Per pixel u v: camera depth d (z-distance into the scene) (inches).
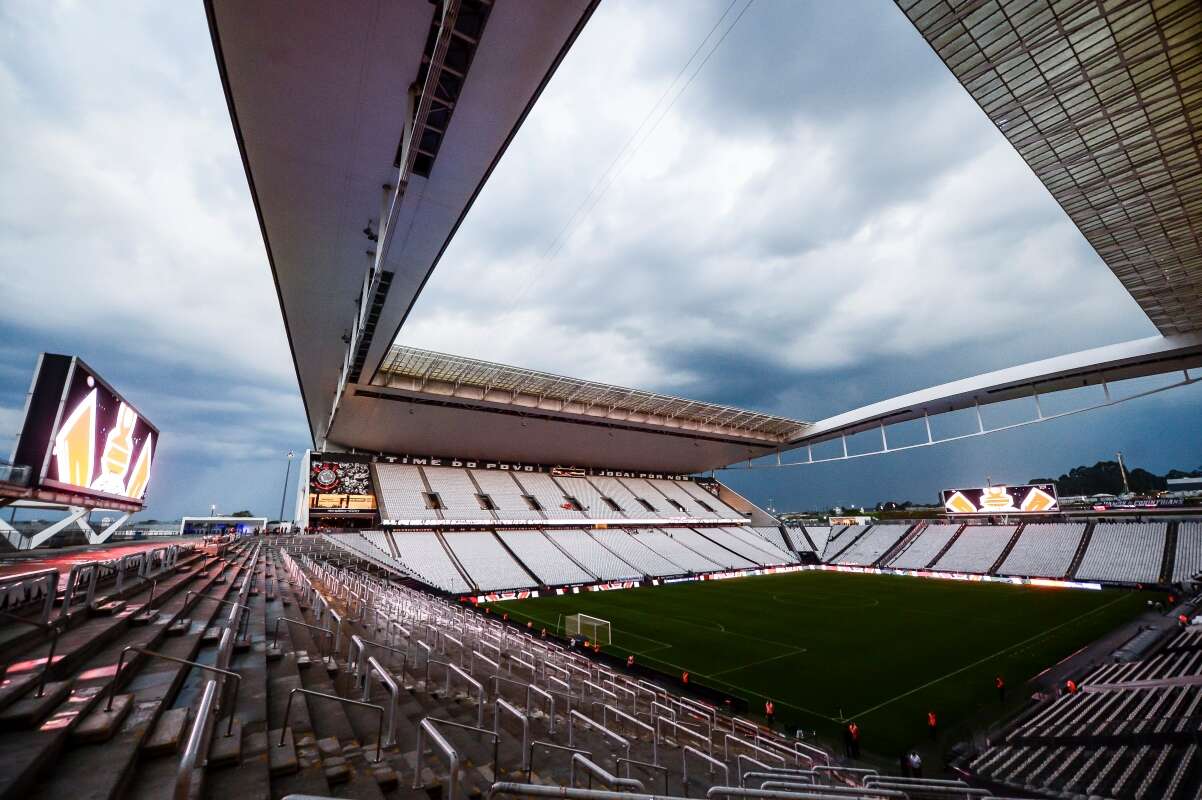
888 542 2449.6
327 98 526.0
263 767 176.2
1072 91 573.0
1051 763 510.3
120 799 141.5
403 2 421.1
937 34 528.4
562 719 403.2
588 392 1947.6
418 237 750.5
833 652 958.4
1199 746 448.1
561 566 1786.4
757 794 245.0
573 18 429.1
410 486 2010.3
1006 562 1973.4
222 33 454.0
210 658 282.0
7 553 644.7
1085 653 936.3
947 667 868.6
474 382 1779.0
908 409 2134.6
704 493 2970.0
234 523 2346.2
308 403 1876.2
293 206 712.4
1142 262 892.0
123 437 825.5
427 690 364.8
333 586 732.7
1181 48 518.0
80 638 243.8
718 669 860.6
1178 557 1659.7
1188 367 1596.9
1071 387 1835.6
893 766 547.2
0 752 137.3
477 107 515.5
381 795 186.7
